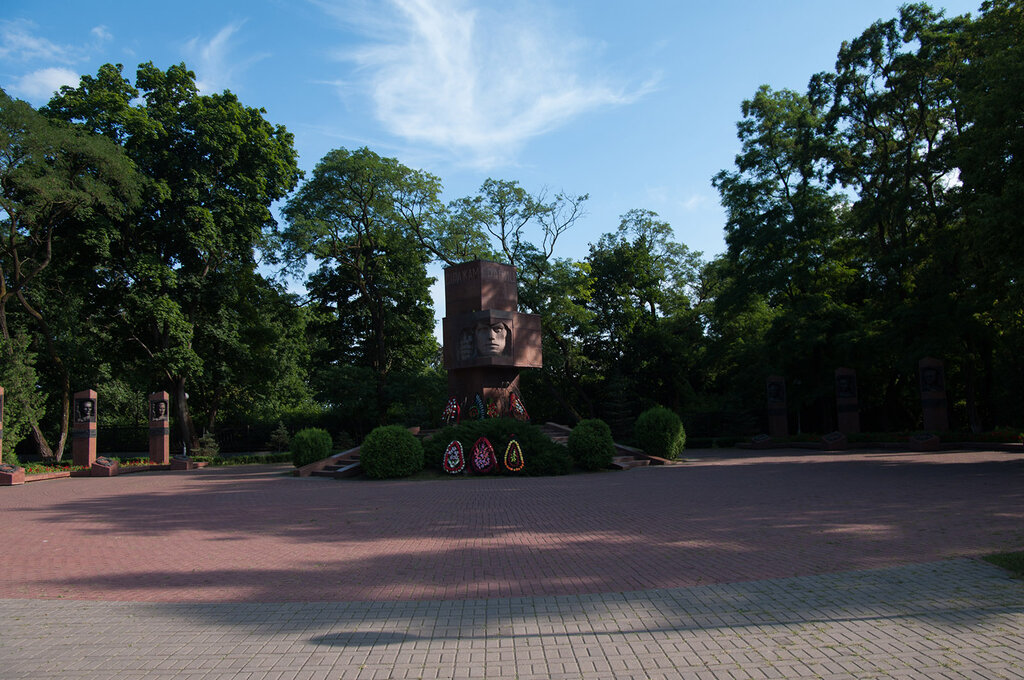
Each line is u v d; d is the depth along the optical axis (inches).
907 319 1112.8
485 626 215.8
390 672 179.0
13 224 1093.1
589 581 272.1
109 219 1170.0
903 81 1136.2
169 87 1267.2
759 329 1514.5
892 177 1206.9
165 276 1189.1
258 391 1539.1
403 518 455.5
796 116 1342.3
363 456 740.0
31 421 1107.3
